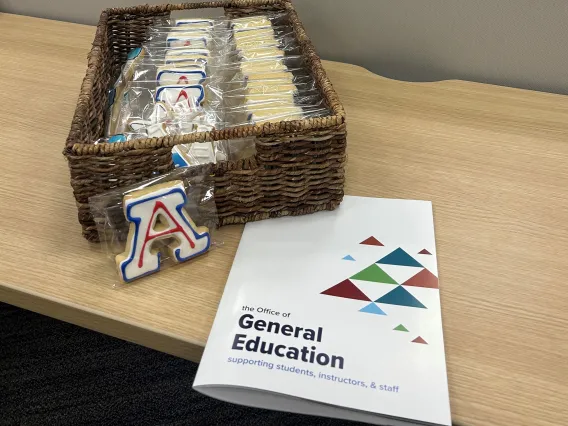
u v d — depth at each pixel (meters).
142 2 1.09
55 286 0.62
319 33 1.01
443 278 0.62
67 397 1.20
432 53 0.96
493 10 0.88
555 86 0.94
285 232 0.68
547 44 0.89
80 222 0.64
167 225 0.62
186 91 0.76
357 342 0.55
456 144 0.82
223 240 0.68
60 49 1.07
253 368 0.52
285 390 0.51
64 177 0.77
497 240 0.67
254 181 0.65
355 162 0.79
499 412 0.50
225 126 0.72
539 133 0.84
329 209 0.70
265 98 0.72
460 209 0.71
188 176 0.63
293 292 0.60
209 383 0.51
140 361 1.27
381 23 0.95
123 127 0.74
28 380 1.23
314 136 0.62
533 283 0.62
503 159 0.79
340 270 0.63
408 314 0.58
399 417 0.49
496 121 0.86
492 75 0.96
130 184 0.62
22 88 0.95
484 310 0.59
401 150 0.81
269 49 0.83
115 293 0.61
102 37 0.82
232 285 0.61
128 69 0.84
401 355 0.54
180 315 0.59
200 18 0.95
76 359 1.27
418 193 0.74
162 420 1.16
